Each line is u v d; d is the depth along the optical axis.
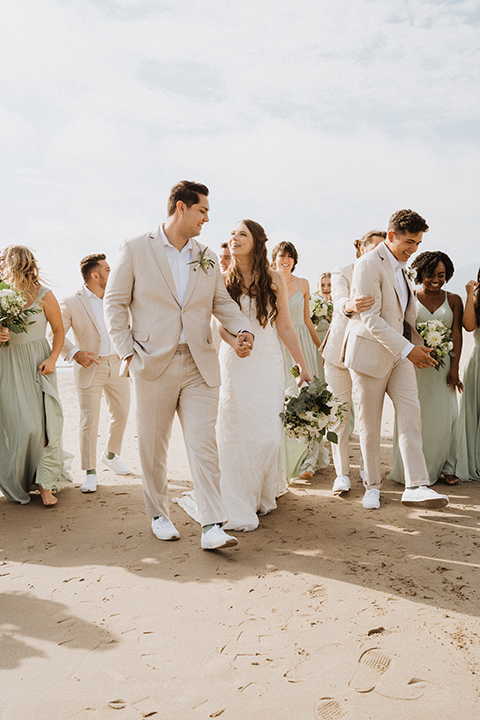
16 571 3.50
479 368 5.27
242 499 4.23
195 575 3.40
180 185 3.75
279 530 4.12
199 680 2.40
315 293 6.68
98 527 4.26
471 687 2.31
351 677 2.40
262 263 4.29
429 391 5.10
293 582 3.28
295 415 4.27
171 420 3.94
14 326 4.57
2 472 4.86
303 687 2.34
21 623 2.88
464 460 5.28
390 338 4.32
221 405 4.34
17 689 2.36
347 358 4.60
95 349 5.27
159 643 2.69
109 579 3.37
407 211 4.49
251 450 4.26
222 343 4.36
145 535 4.08
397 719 2.14
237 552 3.74
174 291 3.73
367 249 5.04
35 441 4.82
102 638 2.74
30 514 4.58
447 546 3.74
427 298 5.27
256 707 2.23
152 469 3.95
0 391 4.80
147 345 3.75
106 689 2.35
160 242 3.75
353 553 3.67
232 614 2.94
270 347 4.37
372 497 4.59
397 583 3.24
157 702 2.27
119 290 3.77
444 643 2.63
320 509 4.57
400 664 2.48
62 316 5.23
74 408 10.54
